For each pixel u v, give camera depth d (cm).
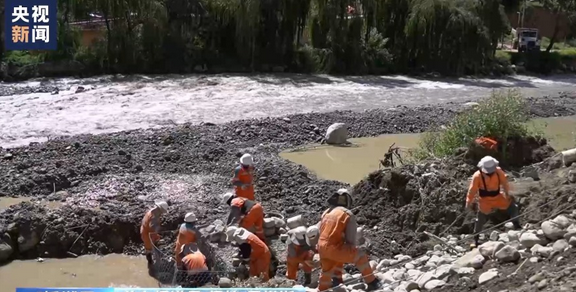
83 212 1337
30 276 1178
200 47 4153
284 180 1670
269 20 4266
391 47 4678
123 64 3900
